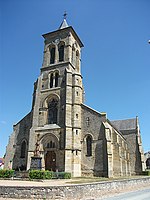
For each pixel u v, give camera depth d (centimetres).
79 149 3725
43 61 4766
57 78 4425
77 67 4978
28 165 3700
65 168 3466
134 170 5975
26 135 4159
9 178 2900
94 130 3822
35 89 4528
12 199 1788
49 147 3841
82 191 1944
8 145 4178
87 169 3631
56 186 1825
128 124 6900
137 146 6219
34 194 1797
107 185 2280
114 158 4150
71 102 4038
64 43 4719
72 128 3828
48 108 4253
